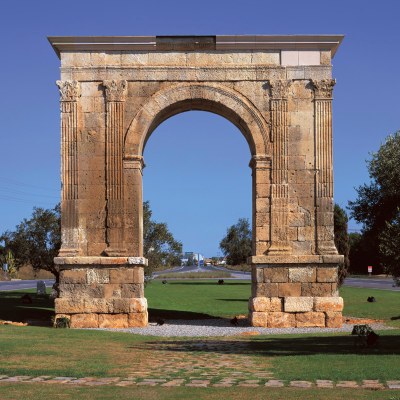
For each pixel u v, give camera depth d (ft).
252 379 58.59
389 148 169.99
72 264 121.08
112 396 50.49
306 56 125.49
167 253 205.26
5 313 142.92
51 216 199.21
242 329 117.50
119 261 120.88
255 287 123.34
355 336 98.07
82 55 125.39
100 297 120.88
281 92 124.47
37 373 61.00
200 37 125.49
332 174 123.75
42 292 212.84
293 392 51.96
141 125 124.16
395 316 137.18
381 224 168.35
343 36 124.47
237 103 124.67
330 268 121.90
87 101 124.57
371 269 364.58
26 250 197.77
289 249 122.42
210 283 320.70
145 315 122.11
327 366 64.75
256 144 124.36
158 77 124.88
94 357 74.02
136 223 123.13
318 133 124.06
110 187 123.24
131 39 124.47
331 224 123.13
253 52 125.80
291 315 120.88
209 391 52.65
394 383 55.16
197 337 104.12
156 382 57.31
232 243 596.29
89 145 123.95
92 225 123.03
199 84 124.88
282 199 123.44
